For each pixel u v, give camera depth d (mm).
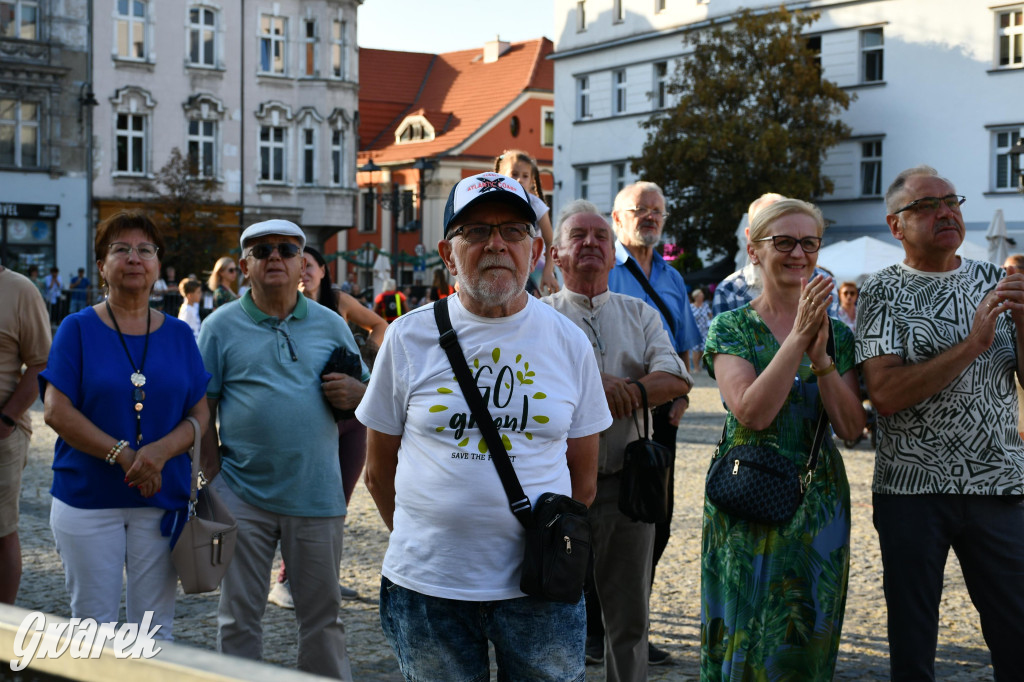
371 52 63000
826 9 37250
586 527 2961
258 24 42469
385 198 42906
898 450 4090
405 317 3137
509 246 2971
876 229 36219
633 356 4598
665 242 37156
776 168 34062
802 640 3795
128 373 4137
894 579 4086
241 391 4496
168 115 40844
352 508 9016
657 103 42250
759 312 4031
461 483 2965
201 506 4281
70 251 39062
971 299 4098
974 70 34281
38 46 38250
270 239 4547
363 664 5180
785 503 3750
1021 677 4039
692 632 5738
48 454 11891
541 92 57719
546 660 2982
